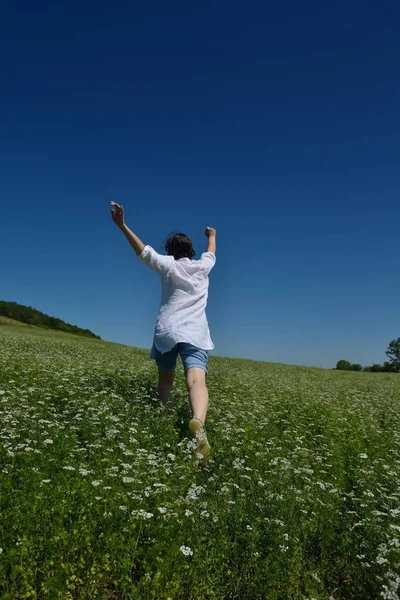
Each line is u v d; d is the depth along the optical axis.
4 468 4.53
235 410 8.97
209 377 14.91
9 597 2.97
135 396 8.52
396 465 6.48
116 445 5.61
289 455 6.54
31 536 3.43
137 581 3.44
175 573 3.38
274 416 9.20
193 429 5.55
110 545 3.51
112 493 4.37
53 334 52.16
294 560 3.63
